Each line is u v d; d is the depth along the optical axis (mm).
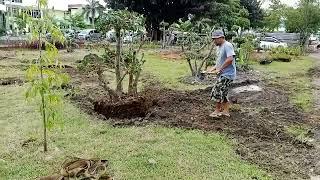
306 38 33906
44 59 5121
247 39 17641
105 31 7914
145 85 11250
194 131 6543
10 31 35594
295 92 10891
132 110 7258
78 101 8531
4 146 5684
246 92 10391
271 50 24609
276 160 5383
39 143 5809
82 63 8047
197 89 10531
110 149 5629
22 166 5016
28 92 5195
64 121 6902
